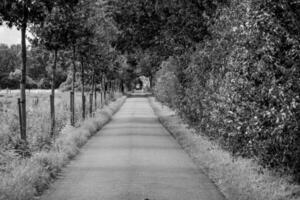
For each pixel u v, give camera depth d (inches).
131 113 1748.3
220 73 581.3
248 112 394.9
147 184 453.4
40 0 546.3
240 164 470.0
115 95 3002.0
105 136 928.9
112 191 422.0
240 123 400.2
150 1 1110.4
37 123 735.1
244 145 454.3
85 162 591.8
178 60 1003.9
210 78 641.6
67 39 779.4
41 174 446.0
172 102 1342.3
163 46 1173.7
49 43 761.0
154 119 1438.2
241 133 424.5
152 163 582.9
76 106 1256.8
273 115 334.6
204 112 686.5
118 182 463.5
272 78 346.0
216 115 551.5
